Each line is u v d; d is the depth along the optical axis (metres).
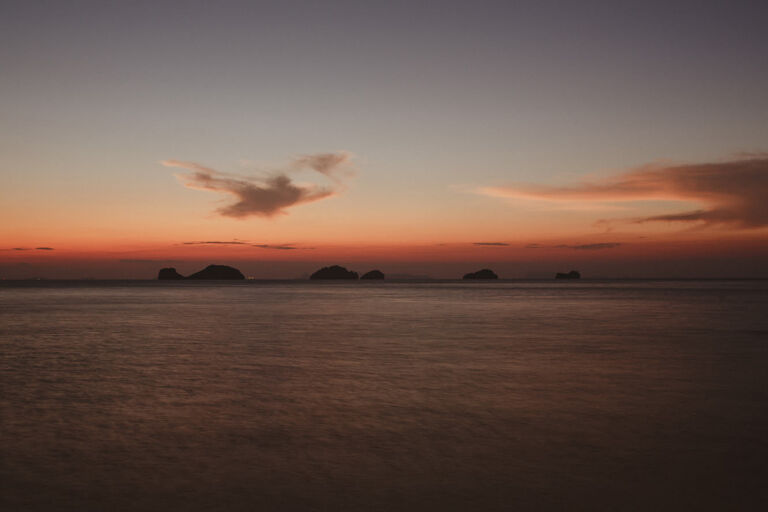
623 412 9.59
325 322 29.45
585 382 12.40
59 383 12.31
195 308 43.84
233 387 11.84
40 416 9.35
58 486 6.25
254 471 6.70
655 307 43.56
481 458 7.17
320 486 6.23
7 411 9.71
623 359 15.91
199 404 10.25
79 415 9.43
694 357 16.28
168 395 11.04
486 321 29.95
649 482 6.35
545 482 6.35
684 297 65.44
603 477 6.50
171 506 5.71
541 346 18.98
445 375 13.32
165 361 15.63
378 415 9.42
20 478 6.49
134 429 8.56
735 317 32.28
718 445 7.70
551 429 8.53
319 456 7.25
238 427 8.67
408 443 7.82
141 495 5.99
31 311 40.00
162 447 7.64
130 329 25.53
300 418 9.23
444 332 23.94
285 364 15.09
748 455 7.27
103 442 7.88
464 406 10.08
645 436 8.13
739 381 12.47
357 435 8.23
